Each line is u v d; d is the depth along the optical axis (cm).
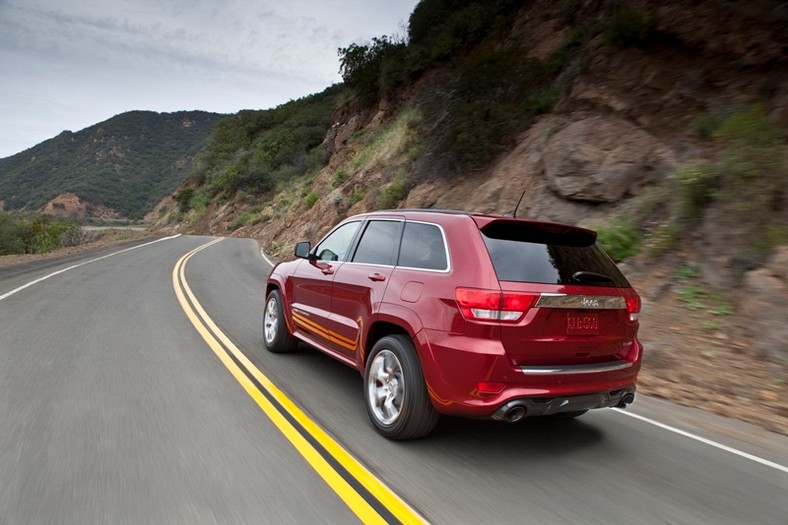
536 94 1470
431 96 1933
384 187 1895
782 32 1012
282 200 4562
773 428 487
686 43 1166
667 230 884
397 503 306
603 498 328
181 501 294
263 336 709
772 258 695
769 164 773
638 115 1148
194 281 1324
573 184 1098
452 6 2647
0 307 872
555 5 1808
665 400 564
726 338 664
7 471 321
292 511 289
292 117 7025
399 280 420
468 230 387
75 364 556
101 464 334
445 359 360
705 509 321
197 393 480
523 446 405
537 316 352
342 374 570
